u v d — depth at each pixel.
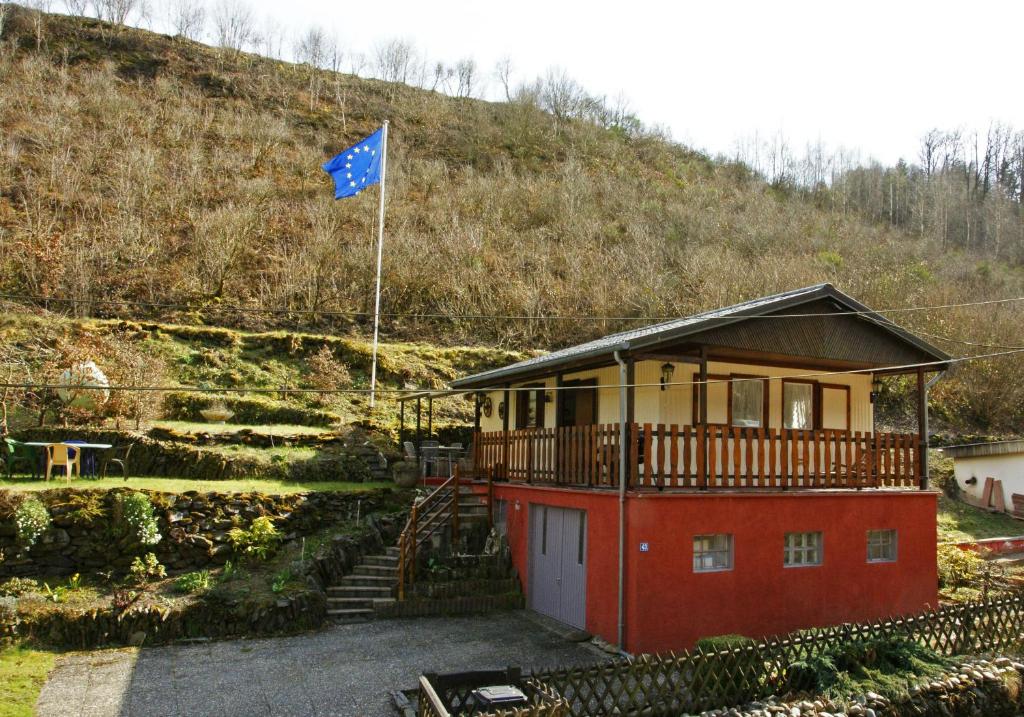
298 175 44.19
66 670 10.76
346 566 14.91
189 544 14.18
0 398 18.86
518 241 40.38
